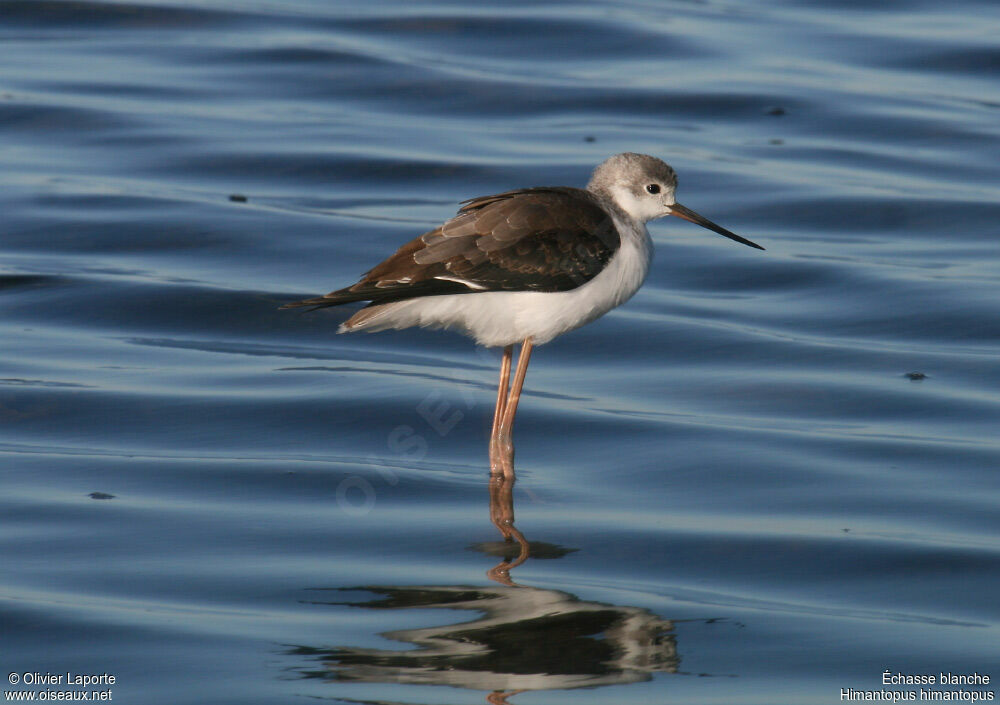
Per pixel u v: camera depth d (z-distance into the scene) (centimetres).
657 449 1202
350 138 2152
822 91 2370
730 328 1528
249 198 1912
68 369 1352
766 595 934
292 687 799
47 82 2314
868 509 1077
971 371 1390
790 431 1241
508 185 1969
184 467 1137
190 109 2245
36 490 1077
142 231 1777
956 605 921
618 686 805
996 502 1086
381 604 909
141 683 803
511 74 2445
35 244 1717
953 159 2102
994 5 2839
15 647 840
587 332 1517
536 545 1012
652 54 2548
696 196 1962
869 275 1684
